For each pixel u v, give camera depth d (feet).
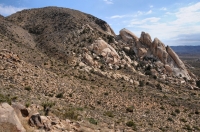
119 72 225.76
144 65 274.77
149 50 305.32
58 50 222.48
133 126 73.61
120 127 65.46
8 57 119.96
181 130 90.17
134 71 242.17
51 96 92.07
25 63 128.77
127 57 273.75
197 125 104.37
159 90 190.90
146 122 90.99
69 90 111.55
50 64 175.42
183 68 301.22
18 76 99.76
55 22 325.42
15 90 78.43
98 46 252.01
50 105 65.31
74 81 140.15
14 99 61.98
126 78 205.77
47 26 312.91
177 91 207.62
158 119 101.24
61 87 111.75
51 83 111.55
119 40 315.58
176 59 303.89
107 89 144.05
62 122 46.50
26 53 181.16
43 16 359.25
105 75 196.65
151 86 202.28
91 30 300.81
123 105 113.29
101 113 86.58
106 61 238.48
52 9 392.47
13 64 113.50
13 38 222.07
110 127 60.54
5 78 90.43
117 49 279.28
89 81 158.30
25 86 90.68
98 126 57.31
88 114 75.66
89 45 252.42
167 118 106.73
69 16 341.41
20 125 30.73
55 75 134.92
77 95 108.06
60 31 285.64
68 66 188.24
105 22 374.43
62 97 96.17
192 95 199.00
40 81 107.04
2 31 228.43
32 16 363.15
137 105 120.47
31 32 301.63
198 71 456.45
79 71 182.91
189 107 142.92
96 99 111.24
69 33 273.54
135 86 185.57
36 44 250.78
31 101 67.67
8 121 29.19
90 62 218.59
